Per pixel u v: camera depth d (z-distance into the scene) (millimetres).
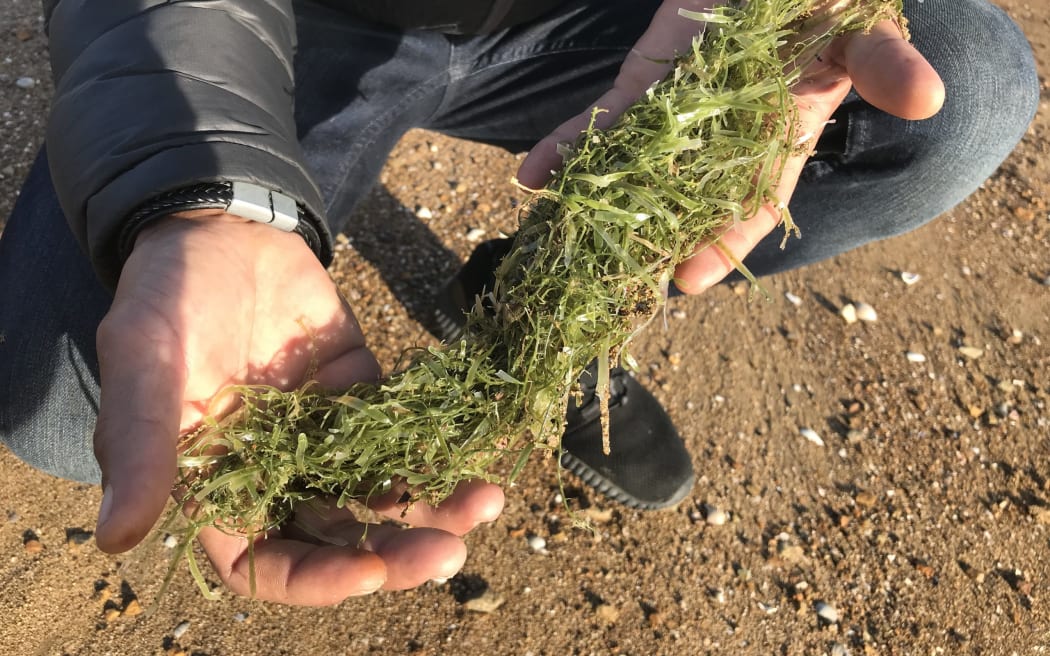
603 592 515
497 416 352
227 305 319
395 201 670
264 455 332
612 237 354
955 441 610
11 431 430
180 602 473
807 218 515
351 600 490
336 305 367
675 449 560
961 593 542
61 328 414
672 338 632
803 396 618
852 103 461
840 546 553
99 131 330
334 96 489
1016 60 470
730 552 542
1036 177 794
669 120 358
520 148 594
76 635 455
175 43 344
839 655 509
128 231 321
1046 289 710
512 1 479
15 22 718
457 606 497
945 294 692
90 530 492
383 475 341
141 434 267
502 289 375
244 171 332
